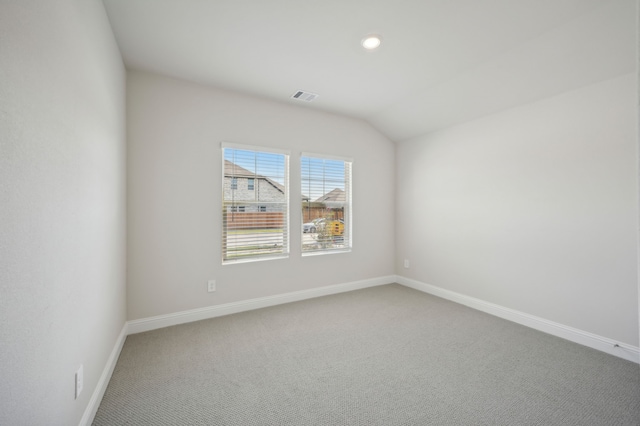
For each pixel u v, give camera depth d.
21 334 0.85
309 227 3.69
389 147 4.39
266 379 1.92
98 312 1.66
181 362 2.12
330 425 1.51
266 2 1.80
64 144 1.17
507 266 3.00
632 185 2.17
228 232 3.13
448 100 3.18
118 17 1.92
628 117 2.18
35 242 0.94
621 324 2.22
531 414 1.59
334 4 1.82
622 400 1.71
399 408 1.64
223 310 3.08
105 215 1.83
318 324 2.84
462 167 3.47
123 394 1.75
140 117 2.67
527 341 2.48
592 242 2.38
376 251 4.28
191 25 2.03
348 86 3.02
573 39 2.08
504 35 2.13
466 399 1.72
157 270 2.75
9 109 0.79
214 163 3.02
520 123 2.88
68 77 1.21
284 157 3.49
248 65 2.59
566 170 2.54
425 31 2.09
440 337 2.56
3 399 0.76
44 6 0.99
